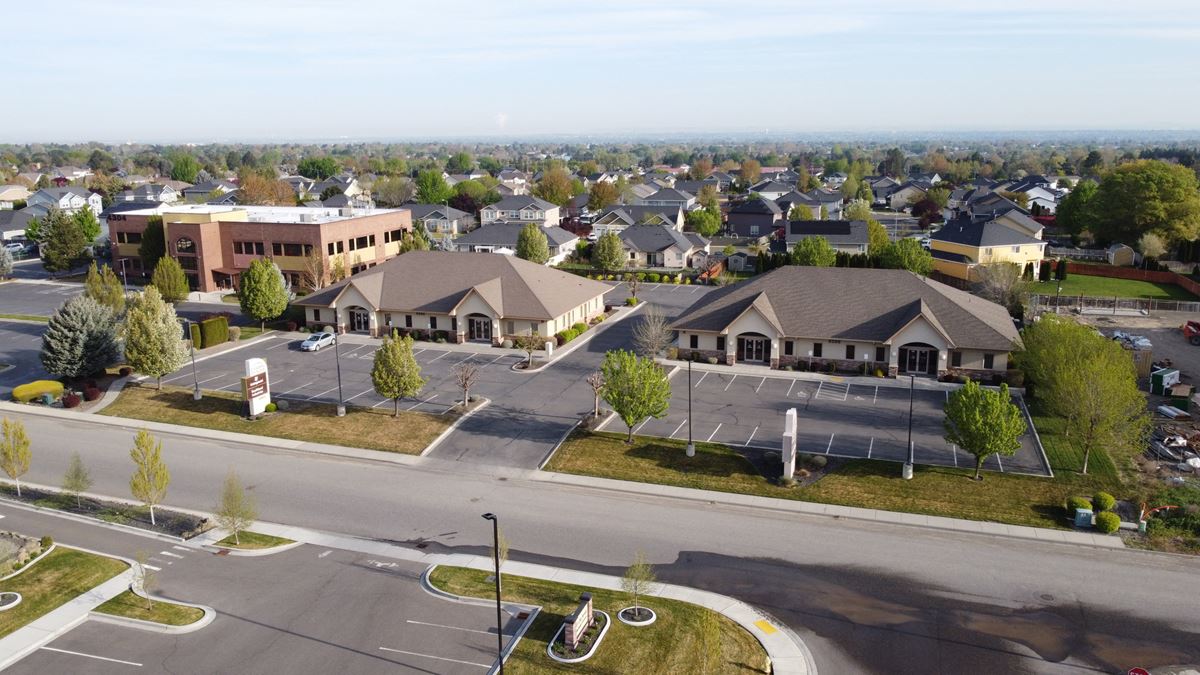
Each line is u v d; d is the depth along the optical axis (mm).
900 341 62469
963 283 101938
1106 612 31578
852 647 29562
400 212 112375
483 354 70688
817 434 50656
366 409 56000
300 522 40156
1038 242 105688
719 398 58219
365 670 28172
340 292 77500
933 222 162250
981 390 42906
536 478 45188
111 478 45969
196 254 97875
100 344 62188
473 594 33062
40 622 31172
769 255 107250
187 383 62688
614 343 74438
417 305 75750
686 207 180125
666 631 30328
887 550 36750
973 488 42469
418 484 44594
